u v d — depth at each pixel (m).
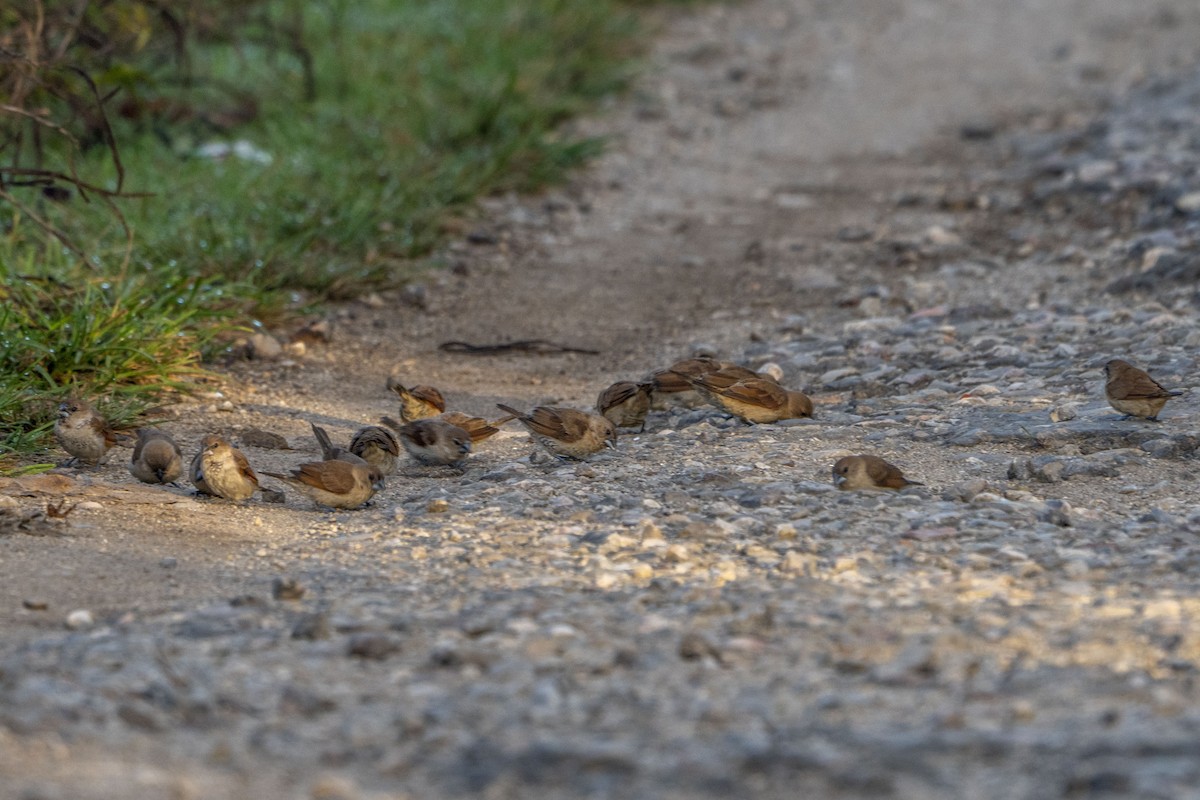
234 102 47.50
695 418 24.70
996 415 23.22
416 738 11.41
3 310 25.53
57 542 17.30
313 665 13.16
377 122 46.50
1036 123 51.66
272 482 21.02
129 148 41.44
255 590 15.80
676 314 34.03
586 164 47.91
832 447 22.00
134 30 37.44
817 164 48.38
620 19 64.25
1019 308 31.94
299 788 10.52
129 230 28.88
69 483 19.78
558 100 53.31
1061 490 19.67
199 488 19.64
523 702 12.14
